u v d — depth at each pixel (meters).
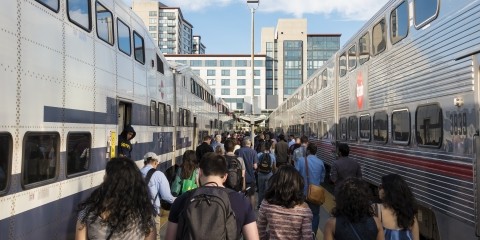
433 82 6.94
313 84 20.38
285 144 14.35
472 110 5.64
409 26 8.05
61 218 5.09
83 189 5.76
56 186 4.97
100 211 3.44
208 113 26.19
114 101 7.25
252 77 23.14
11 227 4.02
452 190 6.20
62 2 5.20
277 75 108.06
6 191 3.95
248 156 10.15
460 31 6.03
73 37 5.50
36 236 4.49
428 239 7.43
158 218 6.34
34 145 4.46
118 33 7.61
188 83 17.62
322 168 8.16
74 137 5.51
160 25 163.75
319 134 18.53
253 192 10.20
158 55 11.60
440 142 6.64
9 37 4.01
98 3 6.52
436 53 6.82
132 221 3.49
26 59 4.32
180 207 3.52
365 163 11.23
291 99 30.12
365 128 11.22
